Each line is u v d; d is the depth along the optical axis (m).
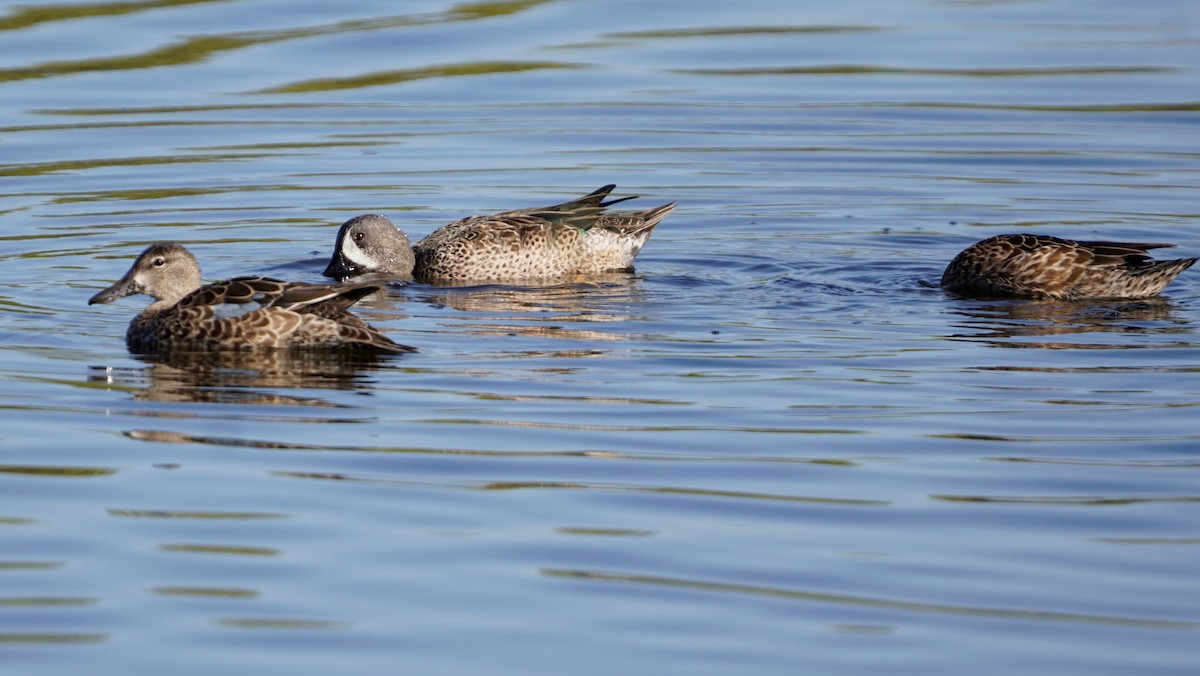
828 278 19.19
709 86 27.50
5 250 19.61
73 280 18.48
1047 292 18.33
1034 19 32.00
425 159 24.12
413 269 20.09
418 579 10.13
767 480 11.97
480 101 26.72
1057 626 9.53
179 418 13.37
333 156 24.09
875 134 25.34
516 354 15.68
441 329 16.84
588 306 18.02
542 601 9.84
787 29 30.84
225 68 27.75
